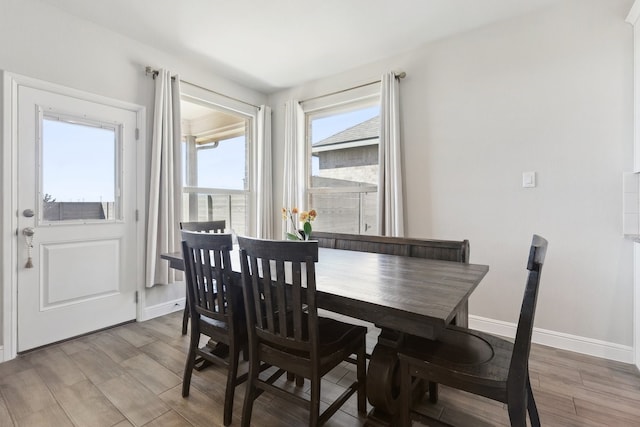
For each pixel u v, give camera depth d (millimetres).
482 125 2617
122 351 2240
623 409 1579
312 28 2643
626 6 2076
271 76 3621
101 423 1504
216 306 1805
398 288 1316
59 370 1981
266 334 1372
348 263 1847
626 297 2098
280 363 1355
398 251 2195
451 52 2766
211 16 2471
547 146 2346
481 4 2316
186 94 3225
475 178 2658
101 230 2619
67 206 2439
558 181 2309
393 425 1409
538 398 1679
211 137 3639
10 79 2129
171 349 2275
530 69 2402
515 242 2488
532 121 2400
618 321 2123
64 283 2412
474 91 2652
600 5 2150
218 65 3340
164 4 2314
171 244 2965
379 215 3066
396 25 2596
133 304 2824
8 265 2135
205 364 1992
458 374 1104
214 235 1521
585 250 2223
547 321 2357
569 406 1606
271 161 4145
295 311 1274
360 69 3369
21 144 2195
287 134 3887
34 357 2150
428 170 2895
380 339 1470
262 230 3992
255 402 1664
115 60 2676
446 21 2535
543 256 1083
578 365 2037
